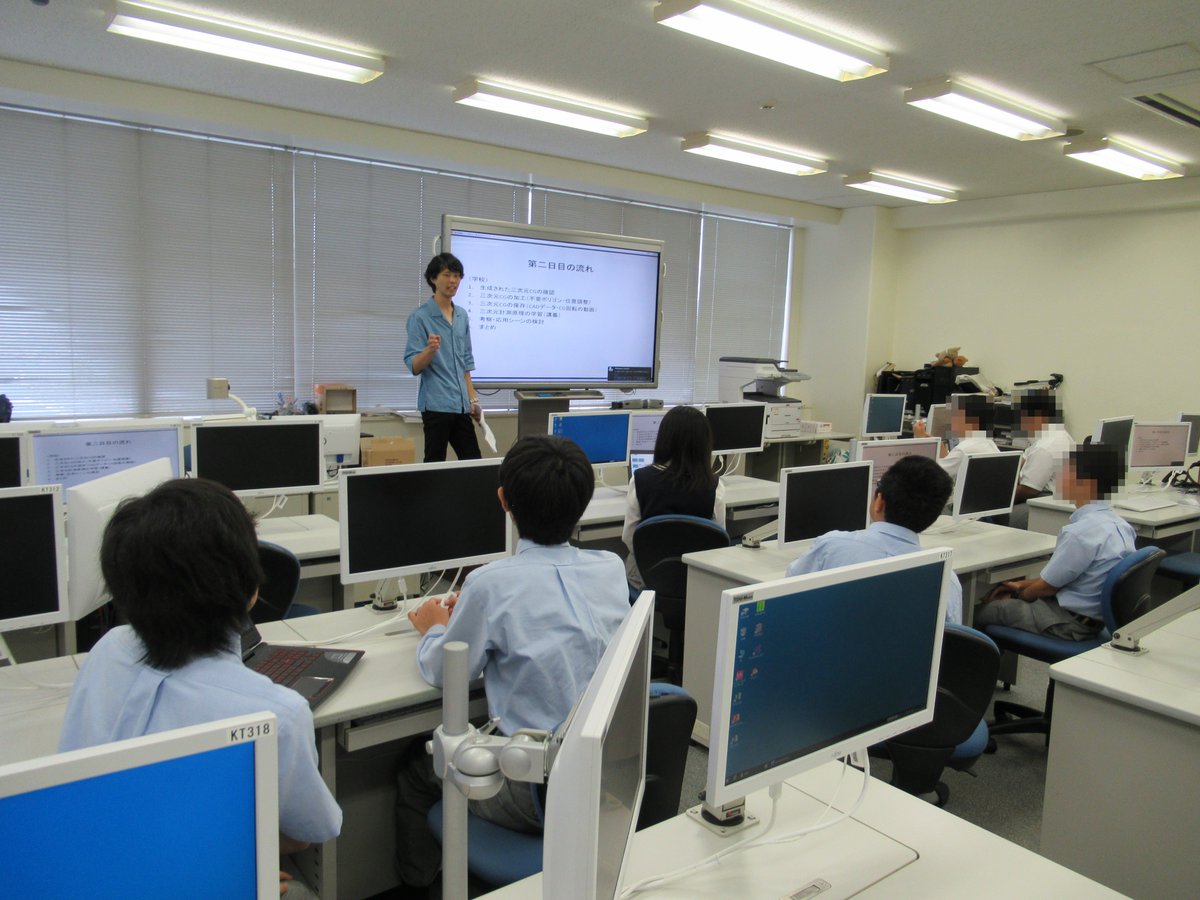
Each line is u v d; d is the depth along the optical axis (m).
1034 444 4.66
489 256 5.50
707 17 3.08
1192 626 2.29
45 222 4.21
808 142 5.07
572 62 3.73
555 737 0.83
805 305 7.89
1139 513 4.01
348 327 5.29
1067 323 6.35
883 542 2.09
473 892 1.48
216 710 1.00
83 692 1.05
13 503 1.56
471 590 1.53
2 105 4.02
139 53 3.62
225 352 4.84
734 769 1.05
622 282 6.15
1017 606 2.89
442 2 3.10
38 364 4.27
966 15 3.10
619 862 0.83
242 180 4.79
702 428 3.10
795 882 1.11
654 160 5.63
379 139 4.85
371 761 1.92
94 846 0.59
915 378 6.99
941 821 1.29
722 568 2.75
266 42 3.38
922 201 6.80
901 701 1.27
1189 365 5.72
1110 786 1.88
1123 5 2.97
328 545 2.88
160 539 0.99
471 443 4.82
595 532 3.69
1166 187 5.63
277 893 0.67
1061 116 4.35
